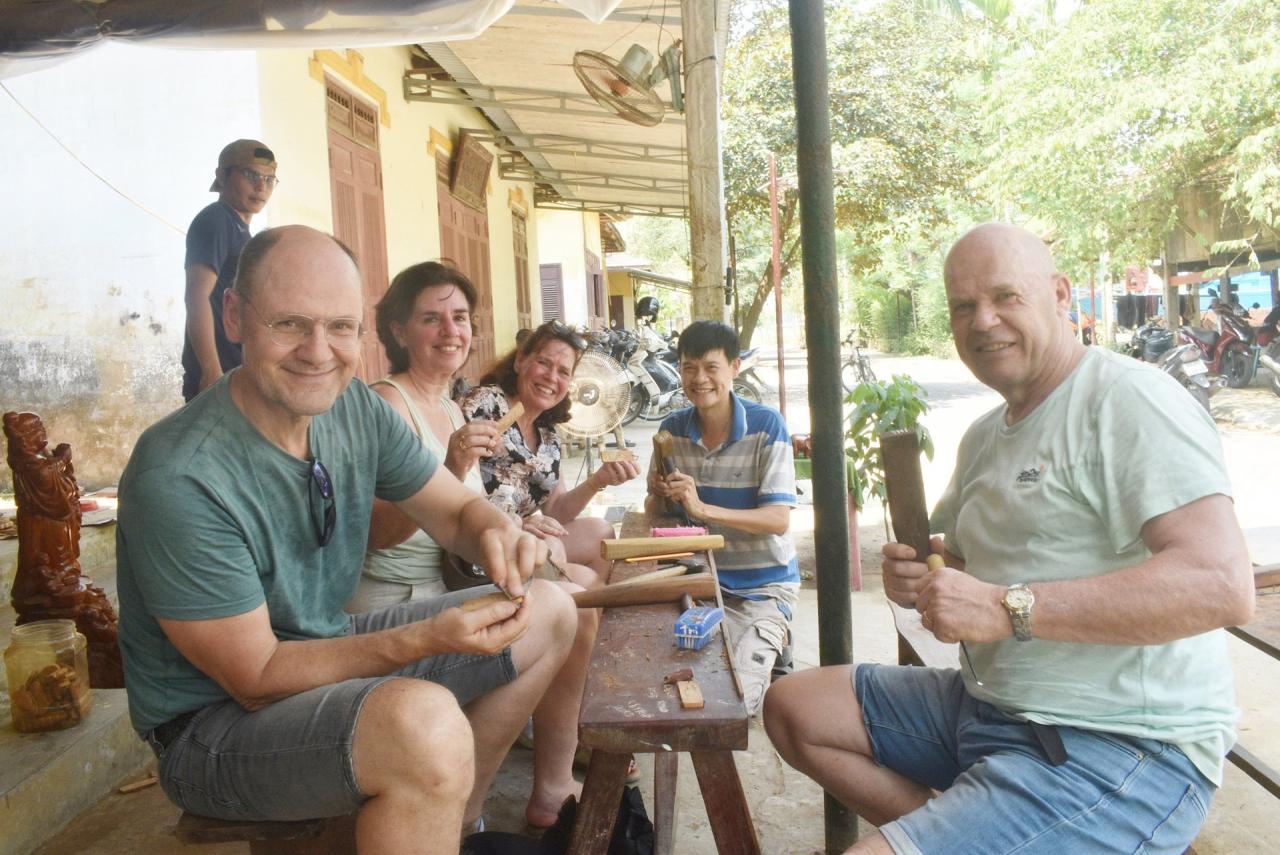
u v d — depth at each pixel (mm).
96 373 6180
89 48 4832
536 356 3389
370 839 1688
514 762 3260
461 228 11109
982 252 1901
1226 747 1803
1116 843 1696
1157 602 1594
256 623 1785
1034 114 14523
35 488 3234
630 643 2119
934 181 17172
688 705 1762
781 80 16734
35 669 3006
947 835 1706
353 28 4805
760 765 3238
